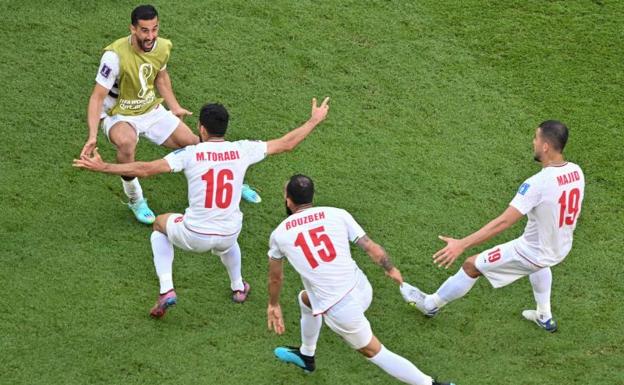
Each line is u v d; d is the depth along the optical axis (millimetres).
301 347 28625
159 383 28219
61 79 39875
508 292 32906
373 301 32094
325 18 44406
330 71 41812
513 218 28359
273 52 42375
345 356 29828
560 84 42125
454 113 40375
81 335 29594
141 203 34062
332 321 26516
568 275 33594
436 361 29969
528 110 40750
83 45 41562
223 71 41156
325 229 26453
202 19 43562
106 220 34156
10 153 36312
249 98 40094
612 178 37812
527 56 43375
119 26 42688
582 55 43625
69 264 32156
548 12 45719
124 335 29750
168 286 29406
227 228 29375
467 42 43906
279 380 28719
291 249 26344
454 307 32156
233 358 29344
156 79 34344
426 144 38812
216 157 28859
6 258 32062
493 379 29359
